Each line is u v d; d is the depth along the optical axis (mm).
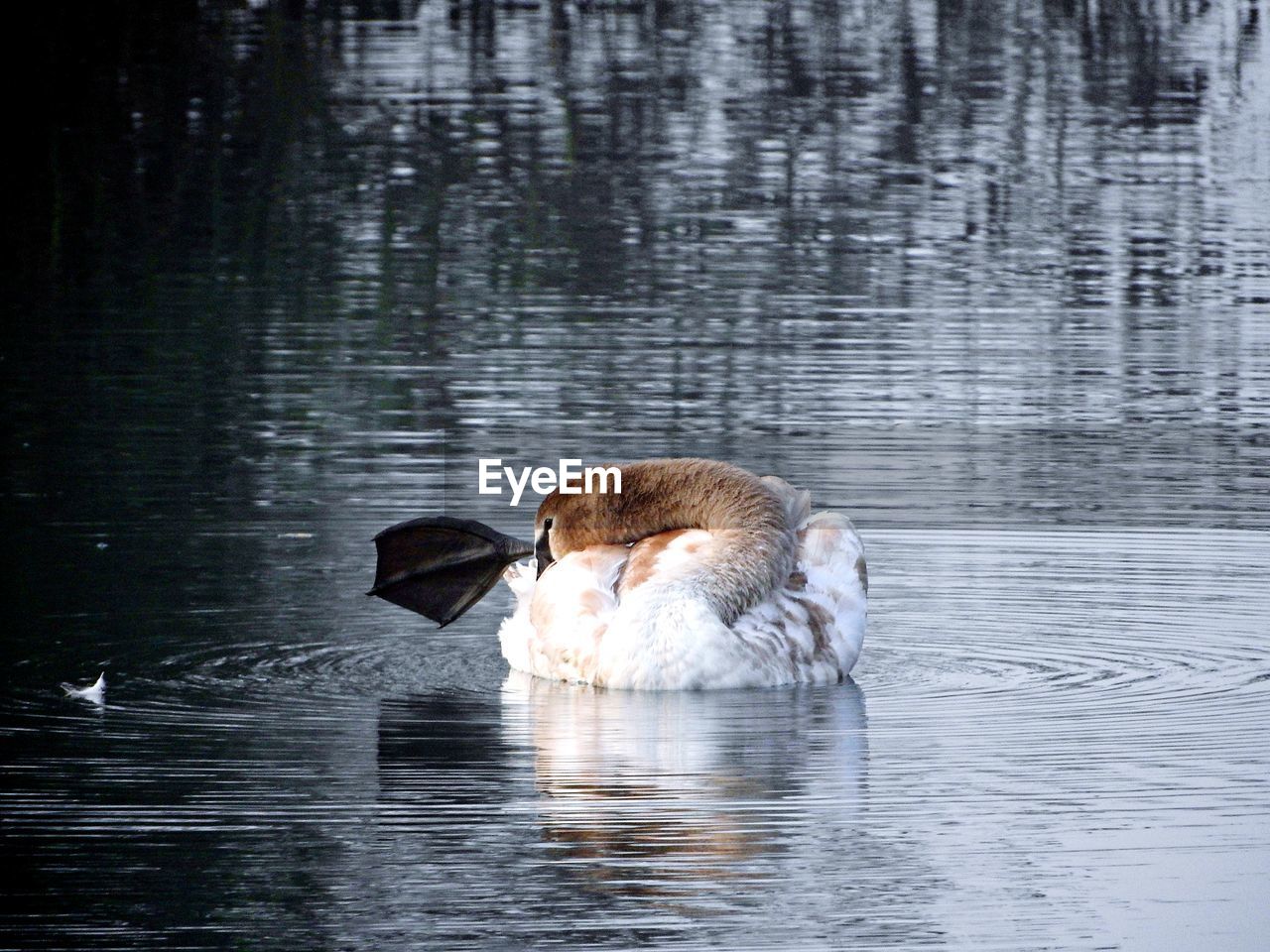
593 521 12359
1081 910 7969
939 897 8094
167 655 12055
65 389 19344
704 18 42156
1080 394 19734
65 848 8617
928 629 12852
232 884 8203
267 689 11398
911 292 23922
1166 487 16594
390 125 32500
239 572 14055
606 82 36031
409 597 12680
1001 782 9602
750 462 17109
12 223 26641
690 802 9289
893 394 19625
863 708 11023
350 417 18469
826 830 8891
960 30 41188
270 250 25438
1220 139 32594
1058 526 15453
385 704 11133
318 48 38344
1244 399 19578
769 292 23781
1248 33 41094
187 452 17266
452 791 9445
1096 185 29562
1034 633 12734
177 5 40938
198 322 22031
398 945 7602
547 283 23984
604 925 7812
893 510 15875
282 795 9375
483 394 19297
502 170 29844
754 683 11469
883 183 29531
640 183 29156
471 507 15789
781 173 30047
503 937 7680
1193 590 13727
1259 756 10031
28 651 12070
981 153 31438
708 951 7559
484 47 39062
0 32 37500
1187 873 8391
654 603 11539
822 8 43344
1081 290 24188
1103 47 39781
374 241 25875
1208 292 24109
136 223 26688
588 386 19672
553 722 10727
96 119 32438
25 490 16016
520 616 12328
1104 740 10328
